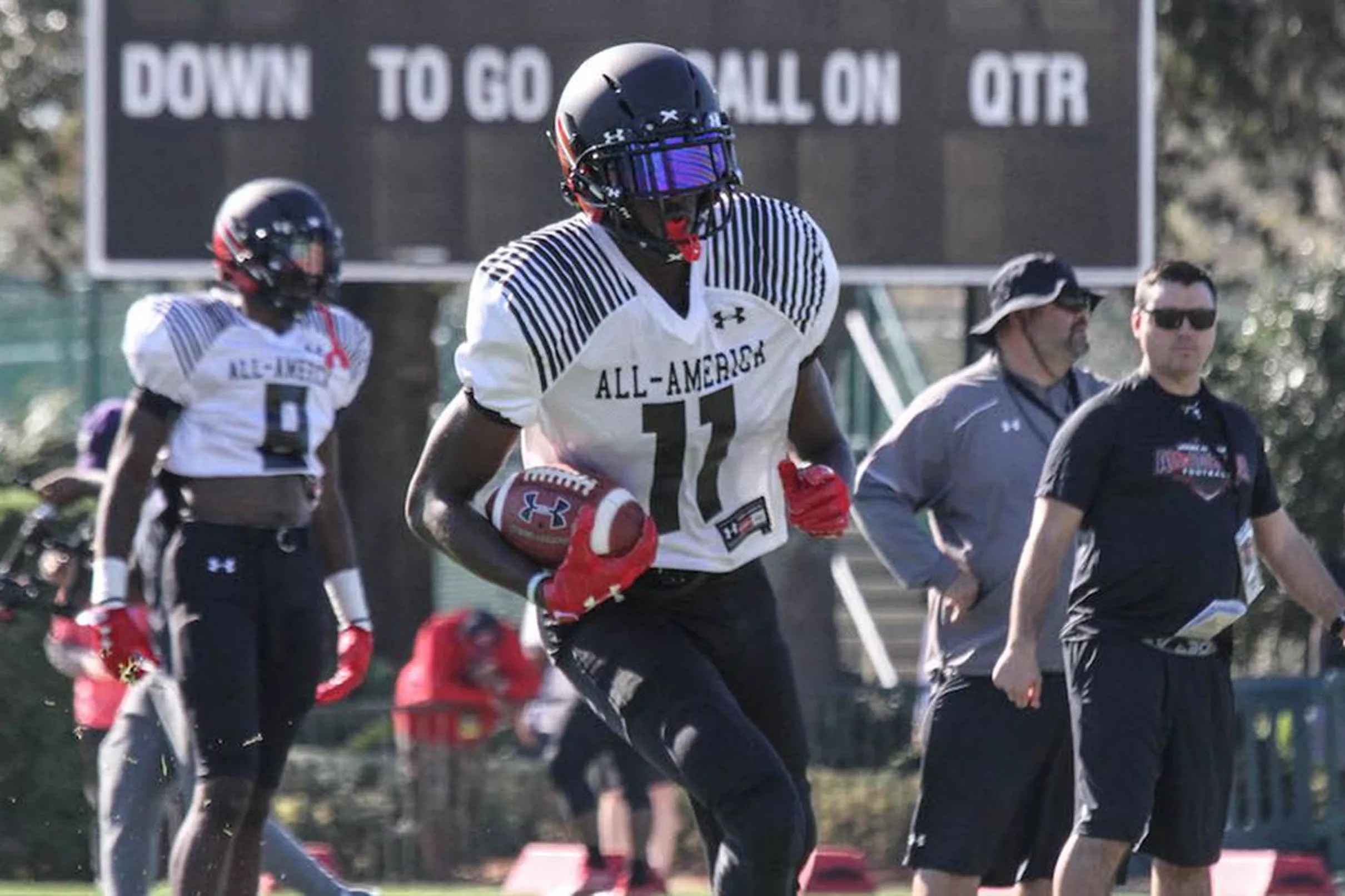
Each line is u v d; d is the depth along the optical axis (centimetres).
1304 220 6181
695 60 4231
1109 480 1955
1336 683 3497
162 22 4116
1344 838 3478
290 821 3609
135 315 2014
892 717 3866
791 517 1603
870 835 3756
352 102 4156
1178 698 1953
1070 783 2123
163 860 2553
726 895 1481
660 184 1496
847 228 4278
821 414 1678
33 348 6794
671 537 1593
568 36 4203
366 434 5369
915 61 4294
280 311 2061
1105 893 1942
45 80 6025
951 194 4306
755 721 1652
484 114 4188
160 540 2033
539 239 1533
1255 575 2000
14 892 2908
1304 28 5566
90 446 2491
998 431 2122
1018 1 4322
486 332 1512
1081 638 1967
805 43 4262
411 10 4169
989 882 2158
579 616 1561
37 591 2503
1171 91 5881
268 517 2033
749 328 1556
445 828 3606
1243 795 3447
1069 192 4338
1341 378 5103
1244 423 1994
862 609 6388
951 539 2141
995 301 2152
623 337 1521
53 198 6525
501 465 1581
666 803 3288
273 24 4144
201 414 2019
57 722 3253
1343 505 5072
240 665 1984
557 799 3519
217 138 4128
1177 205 6362
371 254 4159
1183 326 1945
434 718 3609
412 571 5388
